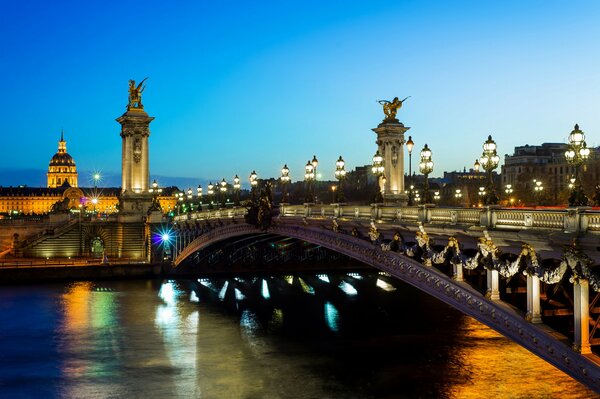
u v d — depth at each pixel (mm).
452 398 39188
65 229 112562
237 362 48625
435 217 36375
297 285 89062
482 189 65312
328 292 82312
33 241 111625
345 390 41375
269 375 45094
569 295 28875
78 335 57812
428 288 37875
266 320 64062
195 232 94500
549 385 41219
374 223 43594
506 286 32125
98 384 43688
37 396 41375
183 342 55062
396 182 96875
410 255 39312
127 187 115188
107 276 94875
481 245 30047
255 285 89562
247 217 69625
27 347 53531
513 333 29844
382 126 97125
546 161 158750
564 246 24891
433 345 52344
